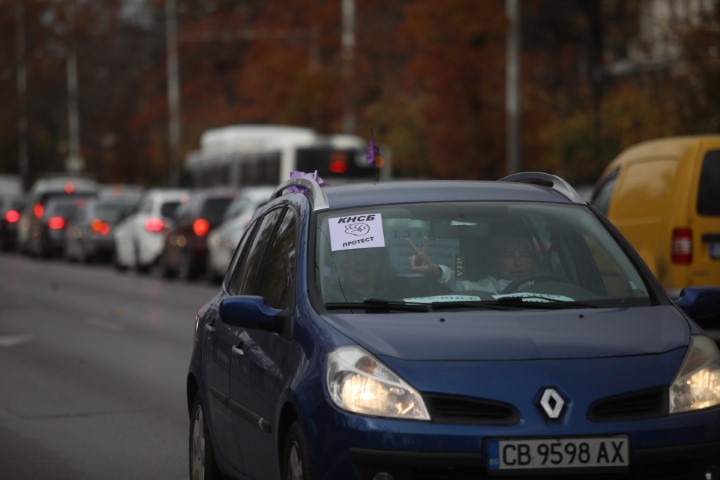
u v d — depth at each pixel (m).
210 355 23.78
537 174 23.81
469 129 117.88
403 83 149.25
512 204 22.09
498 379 17.94
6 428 33.50
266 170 125.12
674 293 41.75
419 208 21.78
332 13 172.12
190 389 25.75
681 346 18.77
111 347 51.81
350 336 18.73
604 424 17.75
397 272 20.62
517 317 19.42
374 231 21.16
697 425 17.97
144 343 53.12
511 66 100.94
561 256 21.23
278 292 21.36
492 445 17.59
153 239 102.44
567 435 17.64
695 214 41.69
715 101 85.81
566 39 143.25
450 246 21.08
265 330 20.53
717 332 48.62
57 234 132.62
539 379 17.94
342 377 18.23
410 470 17.75
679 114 88.75
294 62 178.62
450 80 116.56
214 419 23.48
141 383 41.44
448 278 20.69
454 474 17.77
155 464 28.75
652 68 112.56
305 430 18.45
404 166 145.50
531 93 123.94
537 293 20.62
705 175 41.81
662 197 42.72
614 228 21.95
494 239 21.25
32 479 27.34
